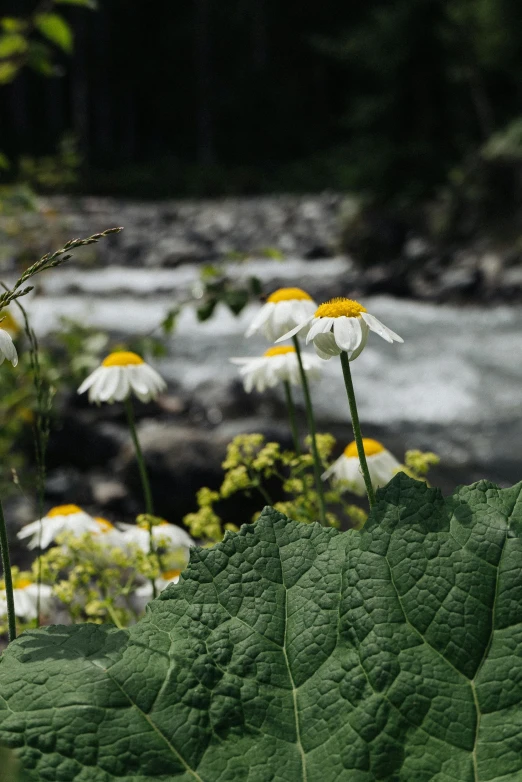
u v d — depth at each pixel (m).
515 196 15.96
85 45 36.59
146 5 39.88
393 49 21.94
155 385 1.64
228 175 32.56
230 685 0.84
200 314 2.69
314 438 1.52
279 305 1.53
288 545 0.93
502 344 10.72
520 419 7.57
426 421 7.59
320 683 0.83
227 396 7.68
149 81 40.41
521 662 0.80
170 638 0.87
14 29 2.98
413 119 22.64
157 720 0.80
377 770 0.77
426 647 0.82
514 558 0.85
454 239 16.36
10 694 0.81
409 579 0.85
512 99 23.34
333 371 9.38
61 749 0.76
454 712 0.79
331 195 26.83
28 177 4.02
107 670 0.83
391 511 0.89
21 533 1.69
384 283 14.78
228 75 41.25
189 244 19.73
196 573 0.92
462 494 0.90
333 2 39.28
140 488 4.86
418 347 10.64
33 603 1.68
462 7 20.58
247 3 40.16
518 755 0.76
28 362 3.08
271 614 0.89
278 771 0.78
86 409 6.54
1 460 3.84
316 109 39.62
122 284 15.48
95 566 1.67
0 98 37.66
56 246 4.16
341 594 0.87
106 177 30.73
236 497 3.84
